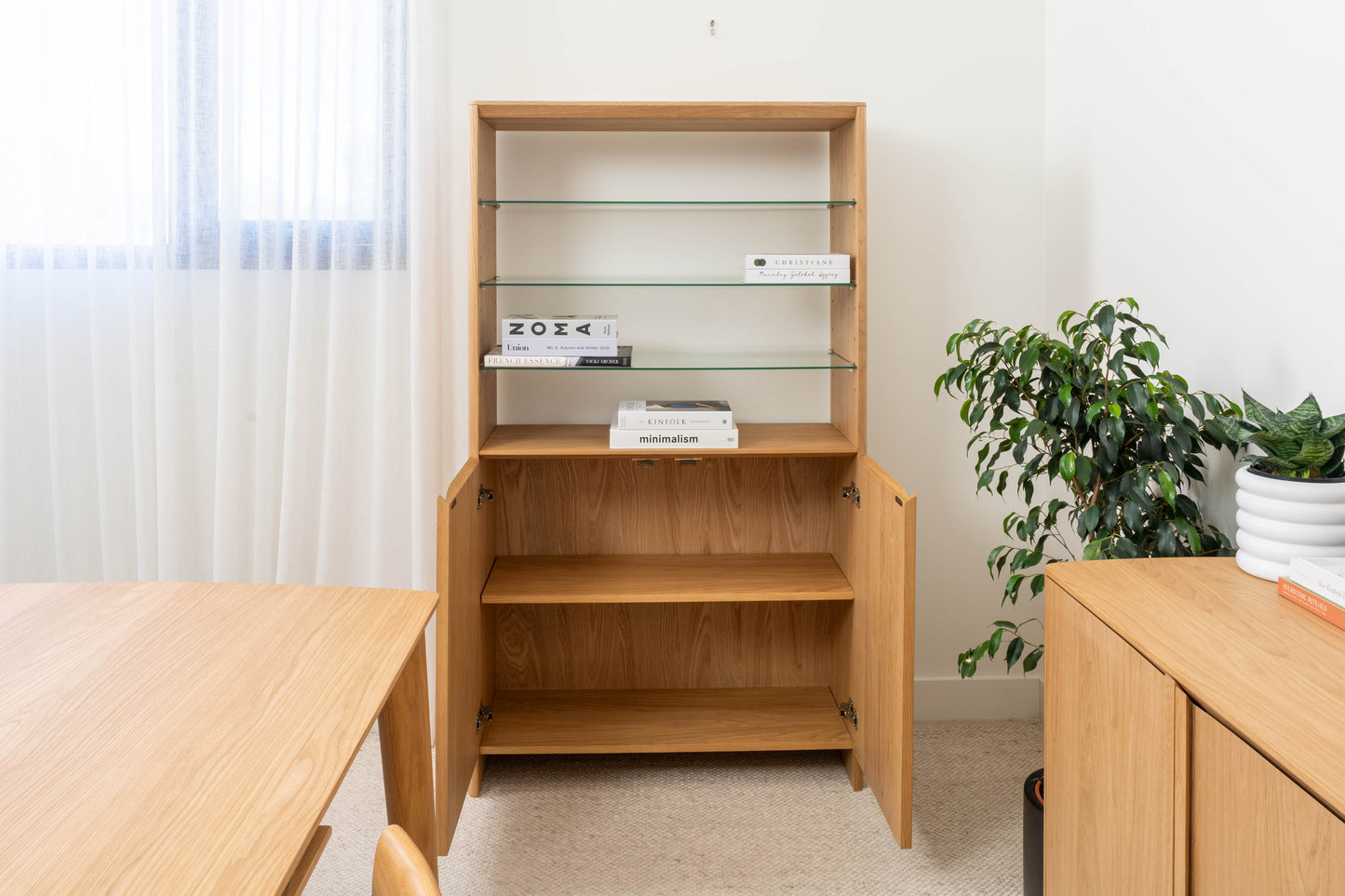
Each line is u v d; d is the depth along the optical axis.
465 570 2.16
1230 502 1.90
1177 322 2.06
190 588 1.56
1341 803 0.88
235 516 2.60
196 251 2.56
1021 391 2.06
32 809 0.93
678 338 2.70
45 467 2.64
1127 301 1.90
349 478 2.67
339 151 2.55
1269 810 1.00
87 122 2.49
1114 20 2.29
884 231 2.68
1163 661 1.19
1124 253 2.27
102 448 2.59
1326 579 1.31
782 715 2.60
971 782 2.48
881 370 2.72
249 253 2.57
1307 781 0.92
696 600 2.38
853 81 2.63
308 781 0.98
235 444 2.57
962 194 2.68
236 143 2.51
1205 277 1.95
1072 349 1.93
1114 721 1.34
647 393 2.71
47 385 2.60
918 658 2.84
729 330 2.70
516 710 2.62
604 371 2.70
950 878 2.08
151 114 2.47
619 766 2.59
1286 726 1.02
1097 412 1.76
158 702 1.16
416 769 1.47
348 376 2.63
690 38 2.61
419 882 0.76
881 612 2.14
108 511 2.62
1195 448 1.78
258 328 2.57
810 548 2.75
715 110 2.28
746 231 2.66
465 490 2.14
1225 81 1.87
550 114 2.29
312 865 1.12
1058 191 2.61
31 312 2.59
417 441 2.61
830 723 2.55
